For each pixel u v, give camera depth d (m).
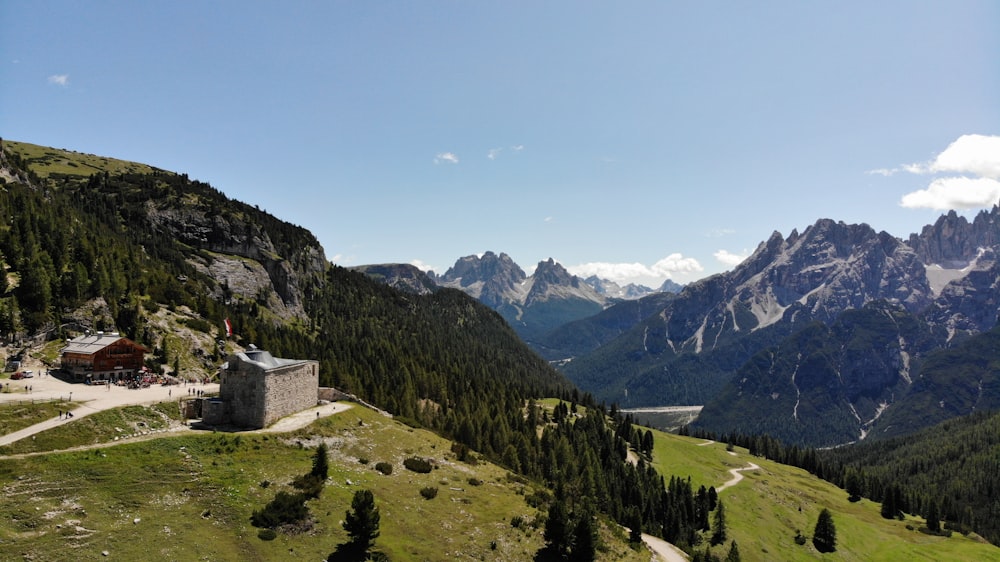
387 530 68.38
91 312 125.94
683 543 127.19
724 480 184.75
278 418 92.12
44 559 49.31
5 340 104.75
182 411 87.81
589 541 75.44
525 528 79.19
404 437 103.94
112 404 81.69
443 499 81.69
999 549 163.38
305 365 103.31
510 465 126.75
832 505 190.00
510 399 198.88
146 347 126.94
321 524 65.25
